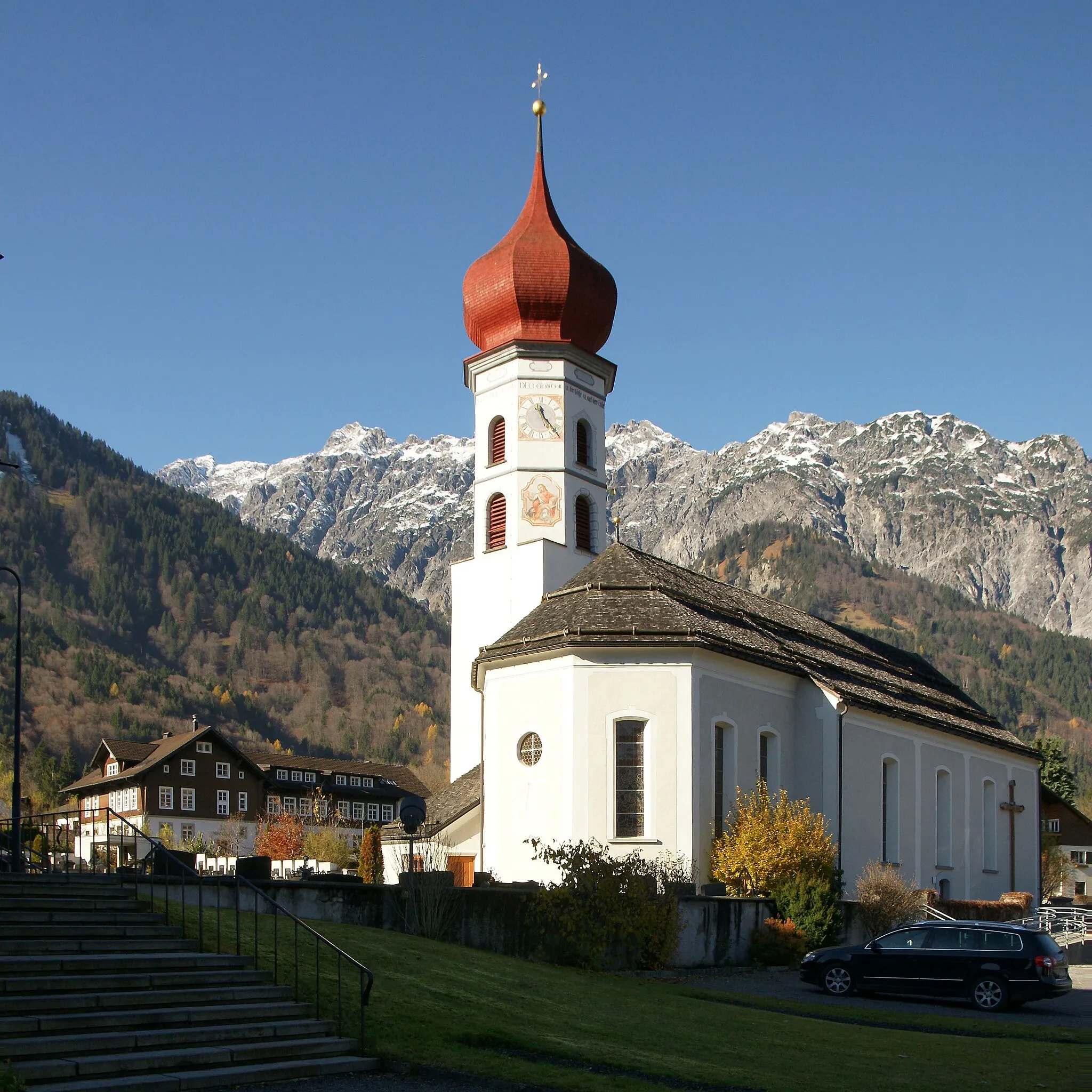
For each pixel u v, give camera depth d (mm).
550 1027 21422
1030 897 58406
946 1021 26656
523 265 60906
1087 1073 20141
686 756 40500
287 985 20953
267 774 132250
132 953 20859
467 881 49562
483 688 45875
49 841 33781
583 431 61000
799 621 59938
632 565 47125
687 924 33906
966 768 58781
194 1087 16656
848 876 46000
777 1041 22172
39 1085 15820
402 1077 17844
